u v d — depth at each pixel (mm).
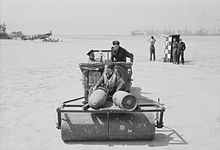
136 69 17781
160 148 5551
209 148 5602
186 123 7105
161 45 51188
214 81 13328
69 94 10250
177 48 20891
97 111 5504
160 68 18359
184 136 6230
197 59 25109
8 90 10984
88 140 5859
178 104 8930
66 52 32406
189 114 7863
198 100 9500
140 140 5938
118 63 7195
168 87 11781
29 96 9945
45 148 5539
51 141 5902
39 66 19141
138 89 11328
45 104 8828
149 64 20781
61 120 5840
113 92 6320
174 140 5980
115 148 5523
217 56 28172
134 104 5473
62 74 15445
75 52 32312
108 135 5781
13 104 8844
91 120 5801
